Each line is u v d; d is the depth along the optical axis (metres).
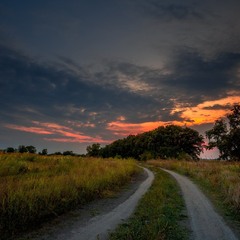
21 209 9.88
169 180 25.66
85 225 10.27
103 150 119.94
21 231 9.30
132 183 23.66
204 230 10.20
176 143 90.62
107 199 15.67
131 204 14.38
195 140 90.75
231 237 9.53
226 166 34.62
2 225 9.17
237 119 55.34
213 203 15.55
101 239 8.70
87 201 14.77
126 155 111.38
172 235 9.13
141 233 8.46
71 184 14.98
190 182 25.36
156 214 11.55
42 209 11.20
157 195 16.36
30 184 13.28
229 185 18.56
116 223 10.58
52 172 21.05
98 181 18.12
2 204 9.79
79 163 28.92
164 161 57.81
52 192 12.52
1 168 19.77
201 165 39.25
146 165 53.72
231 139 54.25
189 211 13.24
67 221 10.77
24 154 30.58
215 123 56.97
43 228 9.74
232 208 13.89
